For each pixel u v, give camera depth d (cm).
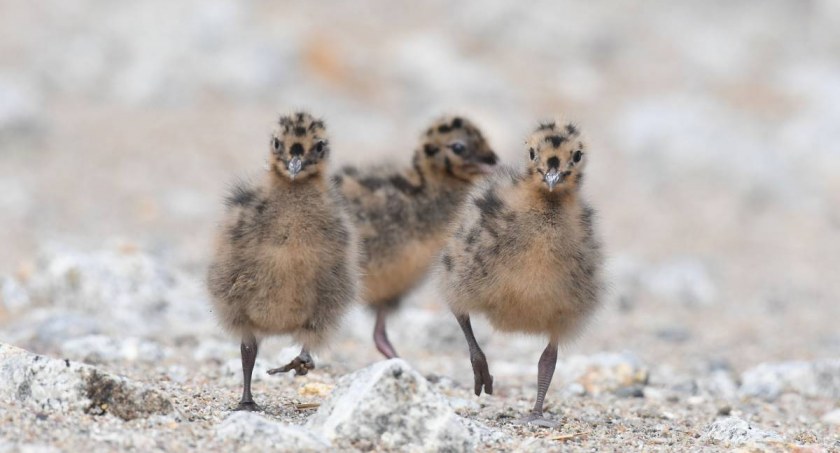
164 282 1509
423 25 3247
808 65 3178
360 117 2666
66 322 1338
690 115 2723
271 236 930
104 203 2120
